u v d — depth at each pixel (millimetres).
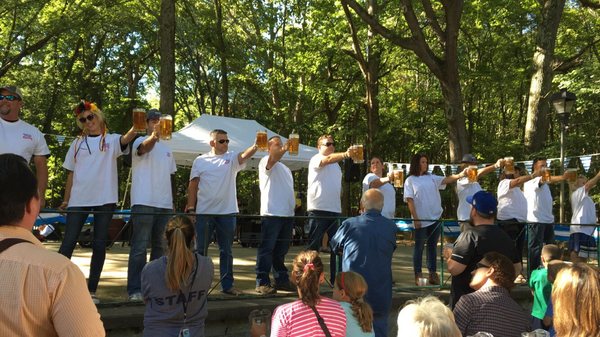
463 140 13766
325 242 6316
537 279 5336
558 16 15797
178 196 25047
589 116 21703
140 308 4805
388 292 4508
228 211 5633
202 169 5652
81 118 5059
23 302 1585
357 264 4461
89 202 4922
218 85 30438
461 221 7270
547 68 15883
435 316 2342
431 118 24828
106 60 27516
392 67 23500
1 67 22219
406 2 13508
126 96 28625
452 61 13734
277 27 25469
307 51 22297
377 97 19703
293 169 14078
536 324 5379
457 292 4555
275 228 5781
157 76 31125
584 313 2230
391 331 6055
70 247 4770
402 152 25859
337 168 6324
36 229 7812
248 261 8531
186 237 3439
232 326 5082
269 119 26797
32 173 1781
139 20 24016
